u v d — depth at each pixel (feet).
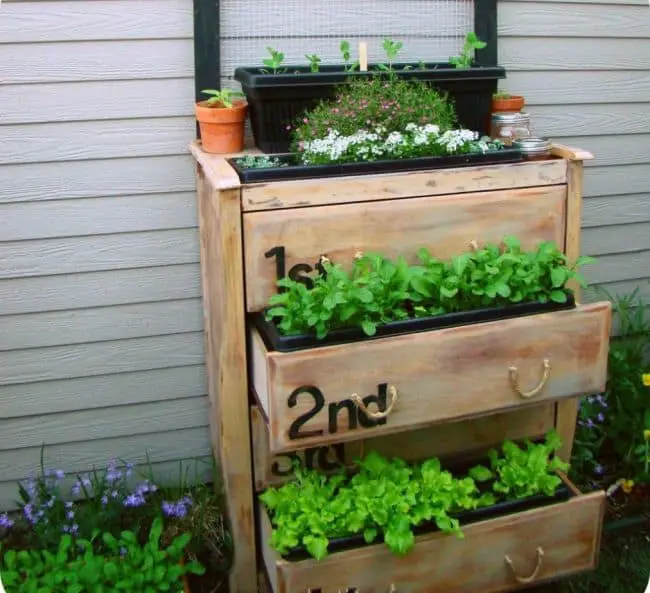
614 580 7.85
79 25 7.65
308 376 6.07
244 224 6.49
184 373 8.62
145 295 8.34
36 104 7.72
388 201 6.75
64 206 7.97
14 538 8.17
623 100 9.32
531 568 7.04
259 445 7.13
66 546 7.28
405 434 7.29
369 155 6.84
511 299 6.59
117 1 7.68
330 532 6.58
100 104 7.84
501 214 7.05
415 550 6.65
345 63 7.95
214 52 7.80
